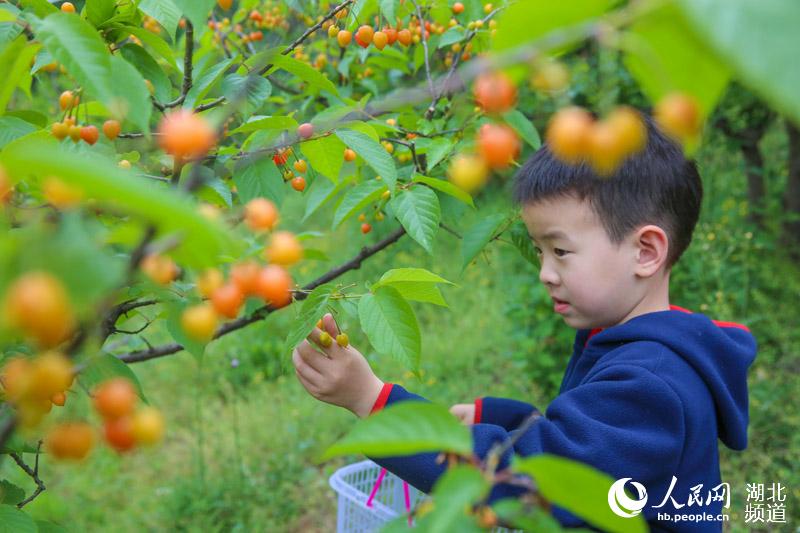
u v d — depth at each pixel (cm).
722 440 180
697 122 57
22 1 135
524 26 61
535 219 174
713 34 44
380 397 163
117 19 150
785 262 574
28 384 64
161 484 396
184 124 62
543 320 433
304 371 164
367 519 228
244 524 358
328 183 195
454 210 219
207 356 516
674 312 175
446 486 70
